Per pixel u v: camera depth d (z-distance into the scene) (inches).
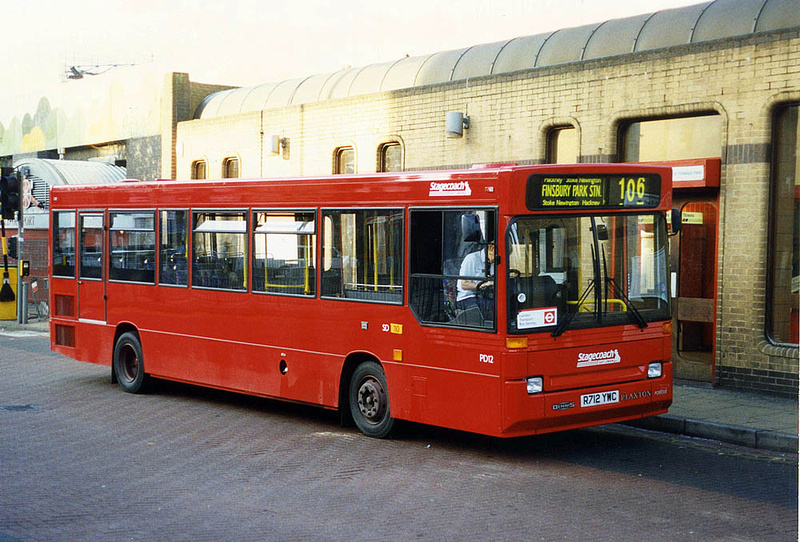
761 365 476.1
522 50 638.5
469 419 354.3
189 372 489.4
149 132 1030.4
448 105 637.9
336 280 410.9
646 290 376.5
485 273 347.6
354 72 803.4
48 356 689.0
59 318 577.0
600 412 359.3
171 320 499.2
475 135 619.2
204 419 448.1
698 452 373.7
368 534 262.7
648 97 520.7
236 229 460.8
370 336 395.2
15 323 912.9
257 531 266.4
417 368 374.9
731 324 488.4
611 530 264.8
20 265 900.0
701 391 486.3
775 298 481.1
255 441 395.2
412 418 378.3
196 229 483.5
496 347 343.0
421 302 373.4
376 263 393.1
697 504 293.1
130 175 1067.3
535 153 580.7
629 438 402.3
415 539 257.6
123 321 529.7
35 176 1103.6
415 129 665.6
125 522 275.9
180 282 493.0
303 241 425.7
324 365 418.0
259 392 450.9
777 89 466.6
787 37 462.3
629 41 564.1
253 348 452.4
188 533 264.7
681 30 536.4
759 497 301.9
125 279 528.4
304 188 424.8
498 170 344.8
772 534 260.8
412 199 377.4
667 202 382.6
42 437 403.5
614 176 365.1
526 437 404.2
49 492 311.4
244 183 455.8
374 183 393.1
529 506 291.4
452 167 636.7
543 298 347.9
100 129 1127.6
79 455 368.2
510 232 342.0
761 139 474.0
